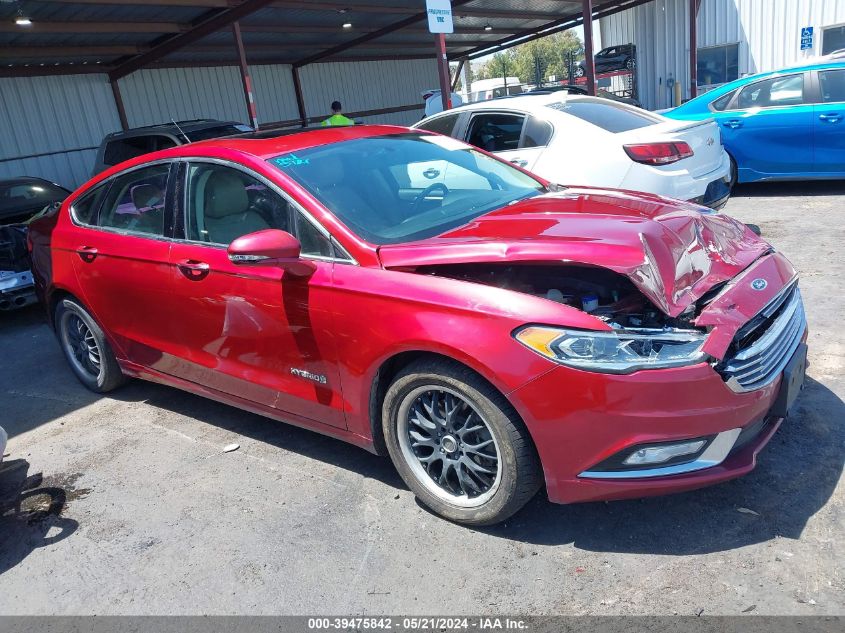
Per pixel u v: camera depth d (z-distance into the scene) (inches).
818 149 322.3
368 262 118.2
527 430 104.7
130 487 142.4
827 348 164.9
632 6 757.9
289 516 125.9
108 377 185.3
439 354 108.3
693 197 234.2
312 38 643.5
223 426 165.8
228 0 452.4
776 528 107.0
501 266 115.5
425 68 890.1
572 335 98.5
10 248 267.6
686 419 96.7
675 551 105.1
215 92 661.3
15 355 239.0
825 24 697.0
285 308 127.0
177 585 111.2
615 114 255.9
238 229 137.8
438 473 121.2
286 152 140.3
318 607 102.8
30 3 382.9
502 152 257.9
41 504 140.0
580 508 118.4
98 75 571.5
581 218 122.6
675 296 103.6
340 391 125.1
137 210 161.3
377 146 152.1
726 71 773.3
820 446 126.1
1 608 111.3
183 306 147.9
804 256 238.1
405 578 106.7
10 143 526.0
